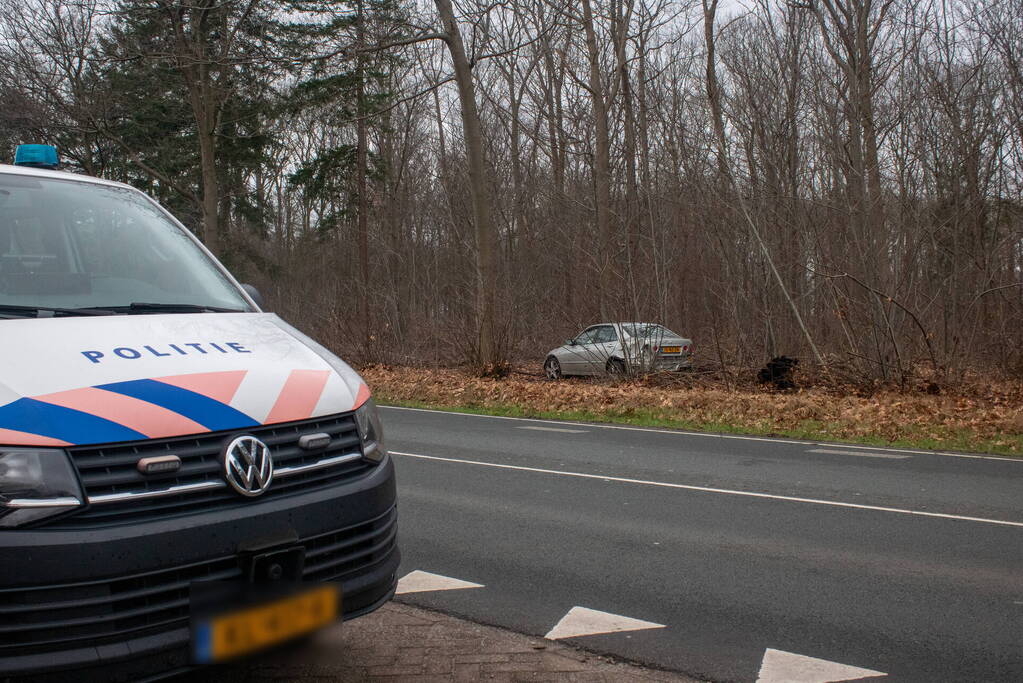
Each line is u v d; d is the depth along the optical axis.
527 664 4.23
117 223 4.58
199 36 22.89
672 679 4.08
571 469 9.75
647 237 20.86
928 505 7.86
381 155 41.16
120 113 29.58
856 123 18.69
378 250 35.03
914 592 5.38
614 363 20.83
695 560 6.07
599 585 5.50
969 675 4.14
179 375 3.20
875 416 14.30
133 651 2.81
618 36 29.38
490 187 31.88
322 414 3.40
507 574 5.73
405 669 4.13
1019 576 5.71
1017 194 17.53
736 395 17.36
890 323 17.53
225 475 3.02
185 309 4.09
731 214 19.81
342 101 26.89
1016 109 17.38
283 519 3.14
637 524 7.11
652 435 12.84
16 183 4.43
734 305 19.77
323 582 3.30
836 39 20.52
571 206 24.95
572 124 34.78
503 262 27.23
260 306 4.61
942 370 17.16
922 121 17.75
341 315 25.70
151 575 2.85
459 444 11.79
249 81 25.36
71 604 2.71
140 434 2.89
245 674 4.03
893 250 17.75
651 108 23.53
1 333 3.26
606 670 4.17
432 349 24.67
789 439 12.56
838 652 4.42
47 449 2.74
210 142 26.80
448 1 20.72
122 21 23.78
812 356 19.11
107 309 3.86
